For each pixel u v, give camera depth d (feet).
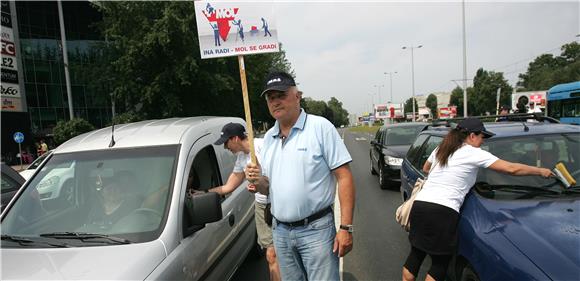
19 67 118.21
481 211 10.67
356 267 15.69
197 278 9.91
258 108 117.80
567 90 61.98
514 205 10.67
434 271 11.03
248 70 95.45
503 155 12.91
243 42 10.92
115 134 12.30
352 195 8.86
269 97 9.05
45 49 127.65
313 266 9.06
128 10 73.56
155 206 9.85
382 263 15.97
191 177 11.97
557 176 10.99
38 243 9.19
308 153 8.81
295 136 9.02
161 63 76.43
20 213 10.33
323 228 9.00
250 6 10.90
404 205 12.72
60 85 130.31
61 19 85.66
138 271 7.99
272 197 9.36
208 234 10.96
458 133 11.22
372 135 147.23
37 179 10.96
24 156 109.70
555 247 8.70
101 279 7.64
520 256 8.70
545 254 8.54
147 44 70.23
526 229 9.50
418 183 12.89
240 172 12.80
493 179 11.88
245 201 15.24
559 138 13.14
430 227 10.90
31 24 124.98
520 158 12.75
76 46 132.67
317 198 8.91
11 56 111.24
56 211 10.32
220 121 15.67
